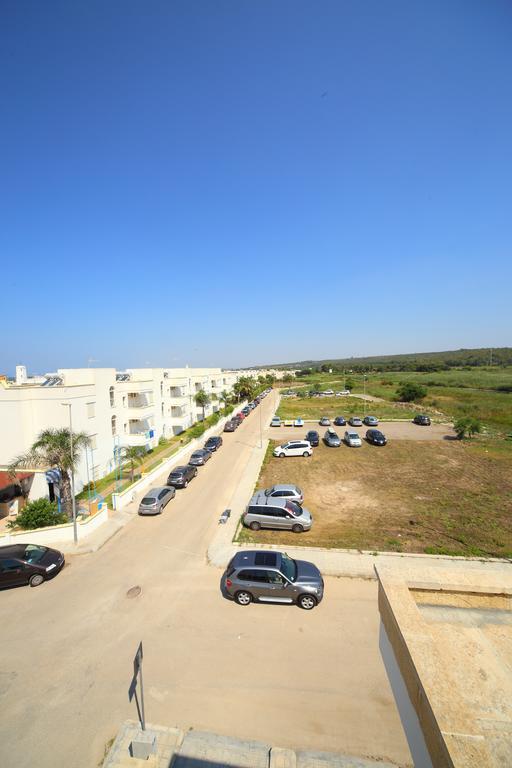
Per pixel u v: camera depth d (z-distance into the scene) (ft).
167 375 169.48
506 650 12.96
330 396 286.25
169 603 43.52
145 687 31.53
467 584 15.44
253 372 467.52
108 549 57.98
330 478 93.56
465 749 8.98
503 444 125.49
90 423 92.73
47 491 75.00
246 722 28.19
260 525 63.87
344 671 32.83
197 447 129.49
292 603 42.47
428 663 11.65
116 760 25.44
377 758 25.48
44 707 29.89
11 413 78.84
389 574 16.24
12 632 39.09
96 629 39.24
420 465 102.99
